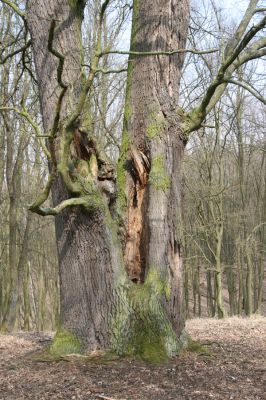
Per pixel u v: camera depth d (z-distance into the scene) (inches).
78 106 196.5
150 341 220.8
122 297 225.8
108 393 177.6
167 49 251.0
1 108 208.5
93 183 226.8
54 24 167.6
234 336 298.4
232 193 679.1
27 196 626.8
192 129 251.0
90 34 402.6
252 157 811.4
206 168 567.8
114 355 218.8
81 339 225.8
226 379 193.9
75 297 229.3
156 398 171.9
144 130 247.9
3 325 468.4
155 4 251.8
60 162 207.5
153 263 232.8
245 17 259.8
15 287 476.1
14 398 176.9
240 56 253.9
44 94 241.1
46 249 828.0
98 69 198.1
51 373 203.6
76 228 228.8
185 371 203.5
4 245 674.8
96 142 233.8
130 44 261.6
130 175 252.4
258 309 810.8
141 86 251.4
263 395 174.7
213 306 850.8
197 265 802.8
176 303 234.7
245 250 738.8
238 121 647.1
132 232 247.4
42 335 340.8
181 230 242.5
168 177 239.8
